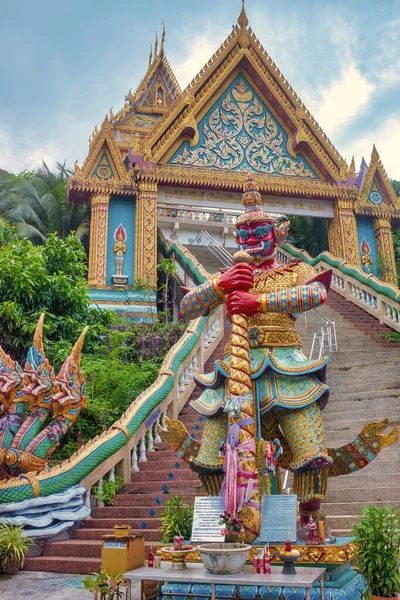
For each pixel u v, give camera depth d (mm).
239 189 23750
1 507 7484
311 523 5055
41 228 30078
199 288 6117
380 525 5086
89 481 8602
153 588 5250
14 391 8430
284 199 24656
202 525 4957
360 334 15734
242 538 4848
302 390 5641
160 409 10539
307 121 25109
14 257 13516
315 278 5852
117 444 9086
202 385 6168
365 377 11523
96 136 22984
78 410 8930
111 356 13383
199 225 26234
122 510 8375
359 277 18047
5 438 8164
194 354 12320
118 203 22906
